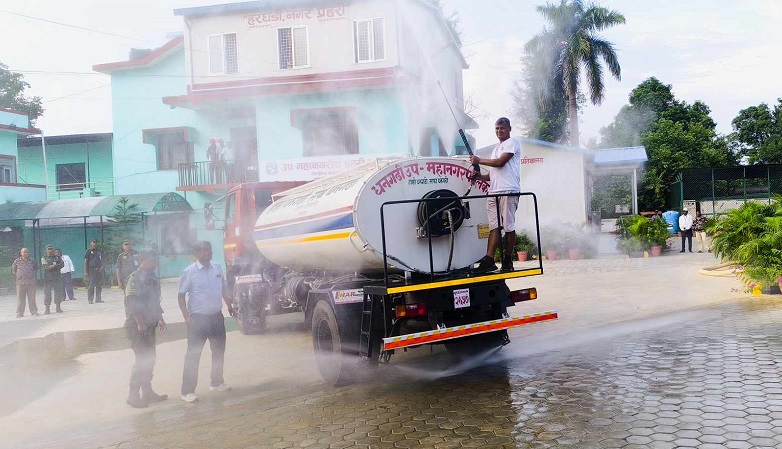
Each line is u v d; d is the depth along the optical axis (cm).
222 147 2220
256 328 1050
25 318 1481
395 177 634
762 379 561
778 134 4738
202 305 673
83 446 541
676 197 3152
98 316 1429
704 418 470
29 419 634
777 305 944
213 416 604
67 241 2439
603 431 459
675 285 1241
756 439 422
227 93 2148
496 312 657
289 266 925
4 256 2338
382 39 2092
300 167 2089
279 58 2162
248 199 1063
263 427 549
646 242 1914
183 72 2375
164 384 748
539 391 581
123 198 2184
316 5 2127
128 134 2417
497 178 659
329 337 682
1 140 2455
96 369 851
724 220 1289
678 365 633
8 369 874
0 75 2889
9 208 2284
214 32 2203
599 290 1238
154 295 679
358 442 483
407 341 591
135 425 595
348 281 712
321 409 589
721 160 3675
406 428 507
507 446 445
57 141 2686
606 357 696
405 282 624
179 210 2267
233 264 1097
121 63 2381
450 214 633
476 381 642
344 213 639
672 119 4119
